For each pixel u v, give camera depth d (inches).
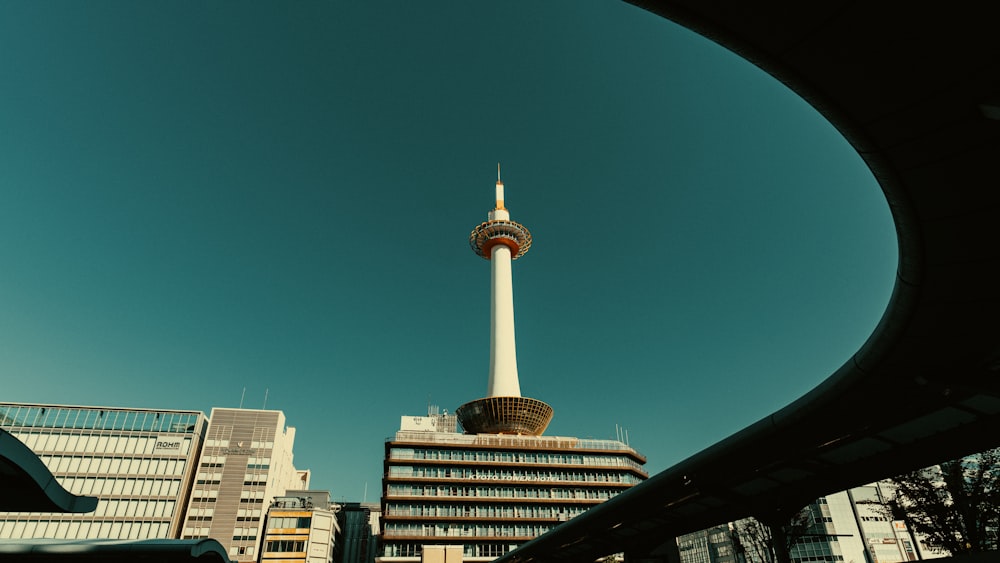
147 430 4419.3
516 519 3634.4
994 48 335.6
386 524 3570.4
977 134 388.2
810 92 398.9
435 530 3560.5
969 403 649.6
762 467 879.7
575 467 3964.1
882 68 361.4
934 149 406.6
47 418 4318.4
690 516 1200.8
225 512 4261.8
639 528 1321.4
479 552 3503.9
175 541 1288.1
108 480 4180.6
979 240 461.7
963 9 315.6
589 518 1280.8
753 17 351.6
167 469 4291.3
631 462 4247.0
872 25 335.3
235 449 4525.1
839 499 3427.7
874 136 411.2
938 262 490.0
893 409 692.7
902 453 771.4
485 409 4724.4
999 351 579.5
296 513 3912.4
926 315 545.3
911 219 464.8
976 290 506.3
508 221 5659.5
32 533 3897.6
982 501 1120.2
